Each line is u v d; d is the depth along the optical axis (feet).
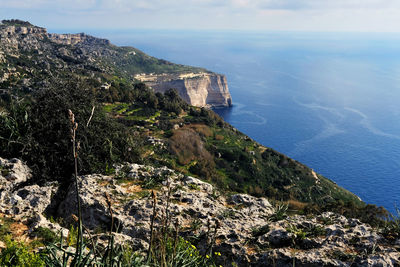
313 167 475.31
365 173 452.76
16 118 44.45
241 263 26.05
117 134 53.62
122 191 38.17
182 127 289.94
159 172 46.14
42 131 44.98
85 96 51.98
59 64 420.77
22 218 26.45
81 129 46.93
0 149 42.11
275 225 32.01
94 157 46.65
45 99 48.55
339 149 554.87
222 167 237.04
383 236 26.63
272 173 260.21
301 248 26.81
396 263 22.58
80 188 37.50
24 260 16.11
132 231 30.35
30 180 39.86
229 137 310.04
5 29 530.27
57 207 38.32
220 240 28.40
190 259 18.29
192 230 29.50
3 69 281.74
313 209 75.15
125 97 324.19
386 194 383.04
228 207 40.14
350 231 27.89
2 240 21.94
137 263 14.79
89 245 21.91
